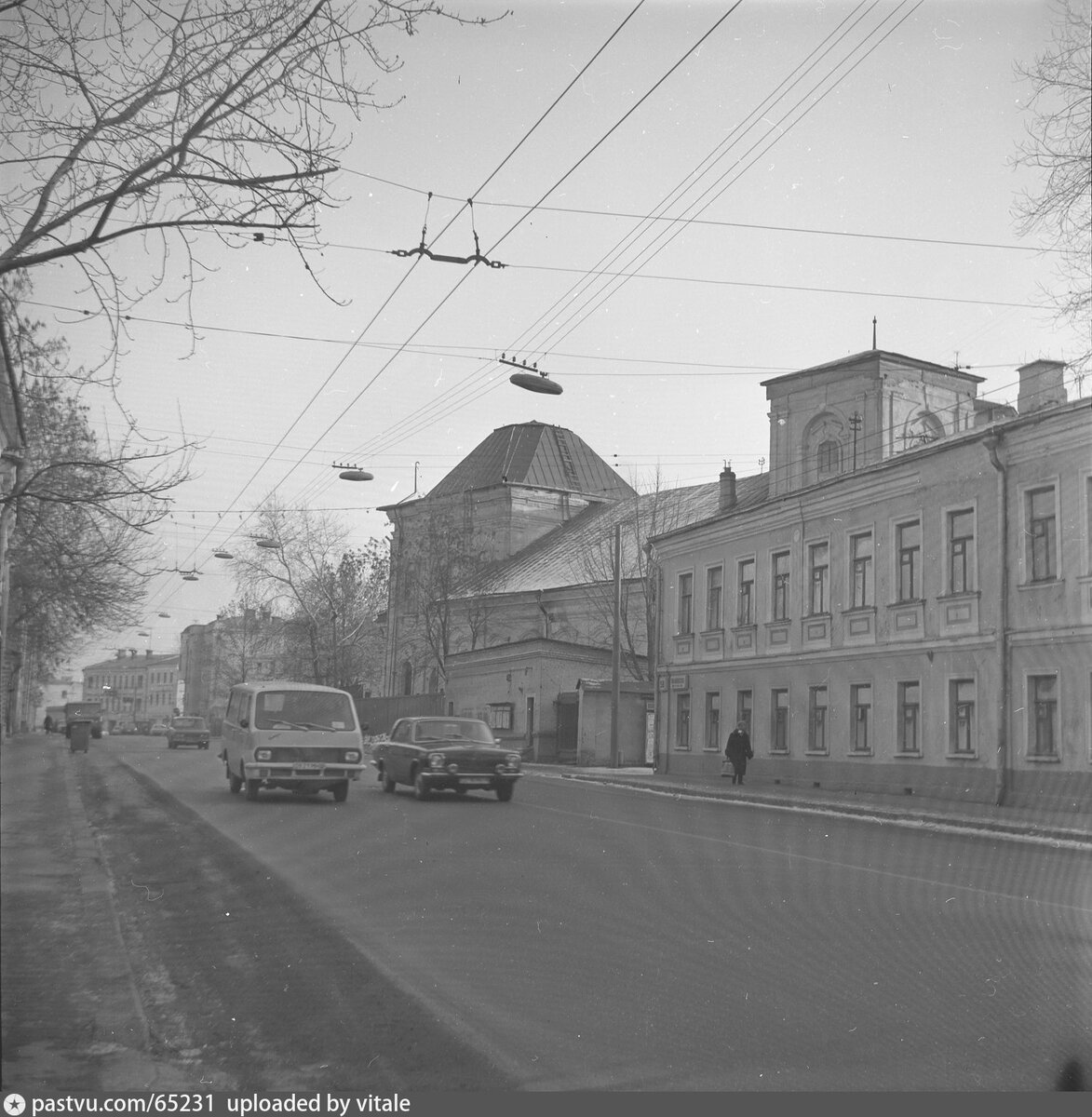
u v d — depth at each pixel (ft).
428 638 185.88
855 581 101.81
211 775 93.40
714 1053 18.65
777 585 113.70
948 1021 20.52
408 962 24.88
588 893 34.19
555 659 167.73
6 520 67.46
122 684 572.51
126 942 27.04
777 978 23.53
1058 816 69.00
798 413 137.69
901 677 94.38
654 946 26.61
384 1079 17.42
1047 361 98.94
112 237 21.38
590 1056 18.49
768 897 33.81
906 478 95.25
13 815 54.54
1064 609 78.79
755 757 114.01
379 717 197.47
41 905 30.91
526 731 168.35
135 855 42.57
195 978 23.54
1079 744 76.79
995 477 85.51
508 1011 21.07
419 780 72.69
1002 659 83.30
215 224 22.38
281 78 21.85
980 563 86.74
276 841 47.57
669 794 96.94
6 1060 18.03
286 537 198.90
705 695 124.98
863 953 26.03
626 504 207.62
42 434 53.26
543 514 221.46
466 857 42.52
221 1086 17.02
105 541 72.38
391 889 34.76
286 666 232.12
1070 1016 20.86
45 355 31.12
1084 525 77.61
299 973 23.97
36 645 145.69
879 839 55.47
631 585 175.73
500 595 195.21
